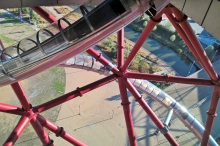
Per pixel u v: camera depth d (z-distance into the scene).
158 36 42.97
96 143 25.56
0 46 13.39
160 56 39.62
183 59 39.22
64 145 25.14
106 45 40.19
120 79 15.60
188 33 10.52
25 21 46.00
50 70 34.34
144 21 44.91
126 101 15.34
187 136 27.12
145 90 23.83
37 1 12.83
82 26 8.60
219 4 7.28
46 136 14.23
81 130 26.69
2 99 29.58
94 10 8.45
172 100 23.58
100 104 29.81
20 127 13.11
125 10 8.29
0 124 26.69
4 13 47.09
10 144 12.50
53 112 28.23
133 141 15.43
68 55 9.99
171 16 11.16
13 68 10.12
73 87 32.28
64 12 50.00
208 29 8.03
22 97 13.11
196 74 34.19
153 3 8.41
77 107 29.16
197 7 8.15
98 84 15.20
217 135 27.03
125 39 43.09
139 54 39.28
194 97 31.20
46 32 9.91
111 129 27.08
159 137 26.62
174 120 28.78
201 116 28.83
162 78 15.20
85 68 24.17
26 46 9.95
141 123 27.94
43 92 31.19
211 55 37.69
